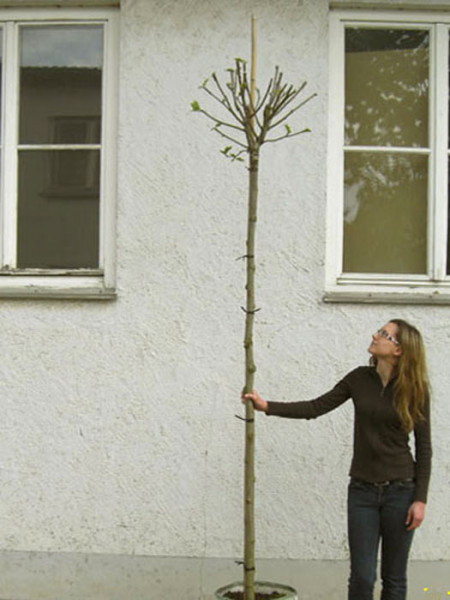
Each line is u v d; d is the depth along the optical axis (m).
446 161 5.85
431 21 5.84
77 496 5.64
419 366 4.61
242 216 5.66
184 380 5.63
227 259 5.65
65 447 5.65
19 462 5.66
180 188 5.67
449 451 5.59
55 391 5.67
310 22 5.68
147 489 5.62
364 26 5.87
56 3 5.82
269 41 5.68
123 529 5.62
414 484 4.61
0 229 5.89
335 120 5.82
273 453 5.61
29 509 5.66
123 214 5.68
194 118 5.69
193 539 5.60
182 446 5.62
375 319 5.63
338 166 5.81
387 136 5.90
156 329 5.65
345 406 5.61
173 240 5.66
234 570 5.58
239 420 5.61
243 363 5.62
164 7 5.71
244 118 4.51
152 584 5.59
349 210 5.88
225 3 5.70
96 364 5.66
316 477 5.61
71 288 5.68
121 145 5.70
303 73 5.68
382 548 4.70
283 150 5.66
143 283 5.66
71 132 5.92
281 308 5.62
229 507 5.60
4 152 5.90
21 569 5.64
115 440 5.64
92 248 5.88
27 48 5.99
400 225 5.88
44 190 5.91
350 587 4.62
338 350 5.61
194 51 5.70
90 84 5.93
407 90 5.91
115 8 5.85
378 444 4.60
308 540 5.59
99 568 5.61
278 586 4.89
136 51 5.71
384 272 5.86
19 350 5.69
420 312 5.64
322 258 5.64
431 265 5.82
